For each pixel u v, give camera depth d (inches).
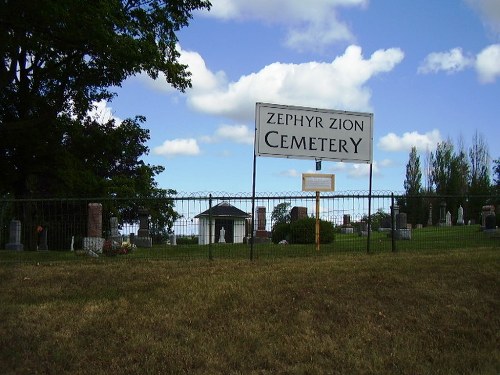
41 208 713.0
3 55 940.6
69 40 930.7
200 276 392.8
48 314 317.4
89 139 1237.7
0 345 277.6
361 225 672.4
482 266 415.2
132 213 1039.6
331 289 358.3
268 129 492.4
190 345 279.7
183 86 1083.3
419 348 289.9
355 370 261.0
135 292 360.2
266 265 429.7
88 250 611.8
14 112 1165.1
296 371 256.4
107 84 1168.2
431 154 2696.9
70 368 257.8
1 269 430.0
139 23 1002.7
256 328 300.8
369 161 521.0
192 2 1054.4
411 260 437.7
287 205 622.8
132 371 253.9
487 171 2588.6
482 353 286.5
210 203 480.1
